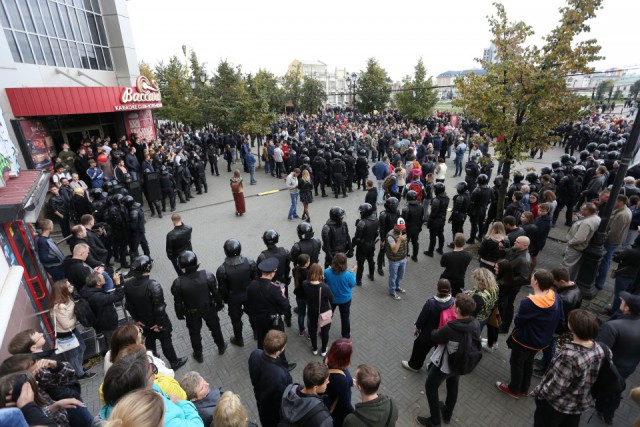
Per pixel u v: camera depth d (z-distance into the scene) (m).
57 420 2.90
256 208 12.95
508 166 8.29
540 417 3.49
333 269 5.14
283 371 3.24
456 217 8.51
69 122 15.84
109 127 18.30
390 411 2.56
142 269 4.53
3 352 3.67
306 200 11.09
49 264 6.12
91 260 6.34
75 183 10.37
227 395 2.50
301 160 14.71
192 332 5.02
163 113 27.42
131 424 1.68
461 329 3.51
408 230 7.93
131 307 4.61
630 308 3.58
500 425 4.06
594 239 6.25
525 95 7.32
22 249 5.43
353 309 6.49
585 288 6.49
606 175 9.73
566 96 7.15
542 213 7.06
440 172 12.78
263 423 3.36
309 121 36.44
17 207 4.57
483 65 8.04
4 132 6.73
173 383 2.90
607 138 18.91
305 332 5.88
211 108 20.52
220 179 17.92
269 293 4.58
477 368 4.98
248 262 5.18
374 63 35.59
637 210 7.49
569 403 3.22
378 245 9.69
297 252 5.80
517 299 6.72
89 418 3.39
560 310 3.97
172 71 28.05
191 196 14.80
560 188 10.09
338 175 13.77
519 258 5.30
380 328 5.92
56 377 3.14
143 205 13.73
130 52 19.09
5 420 2.10
